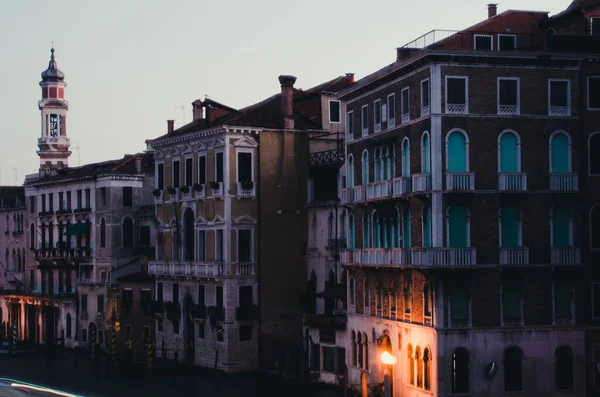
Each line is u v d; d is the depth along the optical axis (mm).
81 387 56531
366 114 50000
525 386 42719
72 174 81938
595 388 43625
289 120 60719
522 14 45562
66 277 80938
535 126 43281
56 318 81250
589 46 44000
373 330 48969
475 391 42156
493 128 42781
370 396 46469
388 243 47562
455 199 42312
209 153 61062
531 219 43156
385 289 47812
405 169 45406
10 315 88812
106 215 75250
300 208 60781
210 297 60438
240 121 59875
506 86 43031
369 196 48781
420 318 43812
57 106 113375
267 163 60156
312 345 55938
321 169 59656
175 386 55812
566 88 43656
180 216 64438
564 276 43344
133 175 75625
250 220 59594
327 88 62500
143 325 68000
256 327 59500
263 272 59781
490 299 42531
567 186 43375
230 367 58594
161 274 65625
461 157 42531
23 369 66312
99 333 74688
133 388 55625
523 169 43062
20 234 89312
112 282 73500
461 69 42562
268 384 55156
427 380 43031
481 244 42500
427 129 42875
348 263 50969
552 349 43125
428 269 41812
